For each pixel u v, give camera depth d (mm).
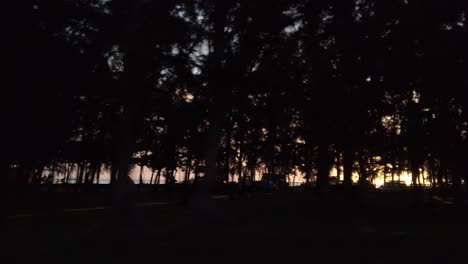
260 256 10398
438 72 17891
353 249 11414
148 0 14289
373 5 17328
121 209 14352
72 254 10453
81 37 17188
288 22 16297
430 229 15719
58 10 16859
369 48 17312
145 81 15117
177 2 14430
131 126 15797
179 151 33188
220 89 15633
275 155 41719
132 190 14789
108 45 15547
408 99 21391
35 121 18656
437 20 16828
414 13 16641
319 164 22062
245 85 16000
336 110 18797
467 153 23625
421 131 23438
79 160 31438
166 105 16250
